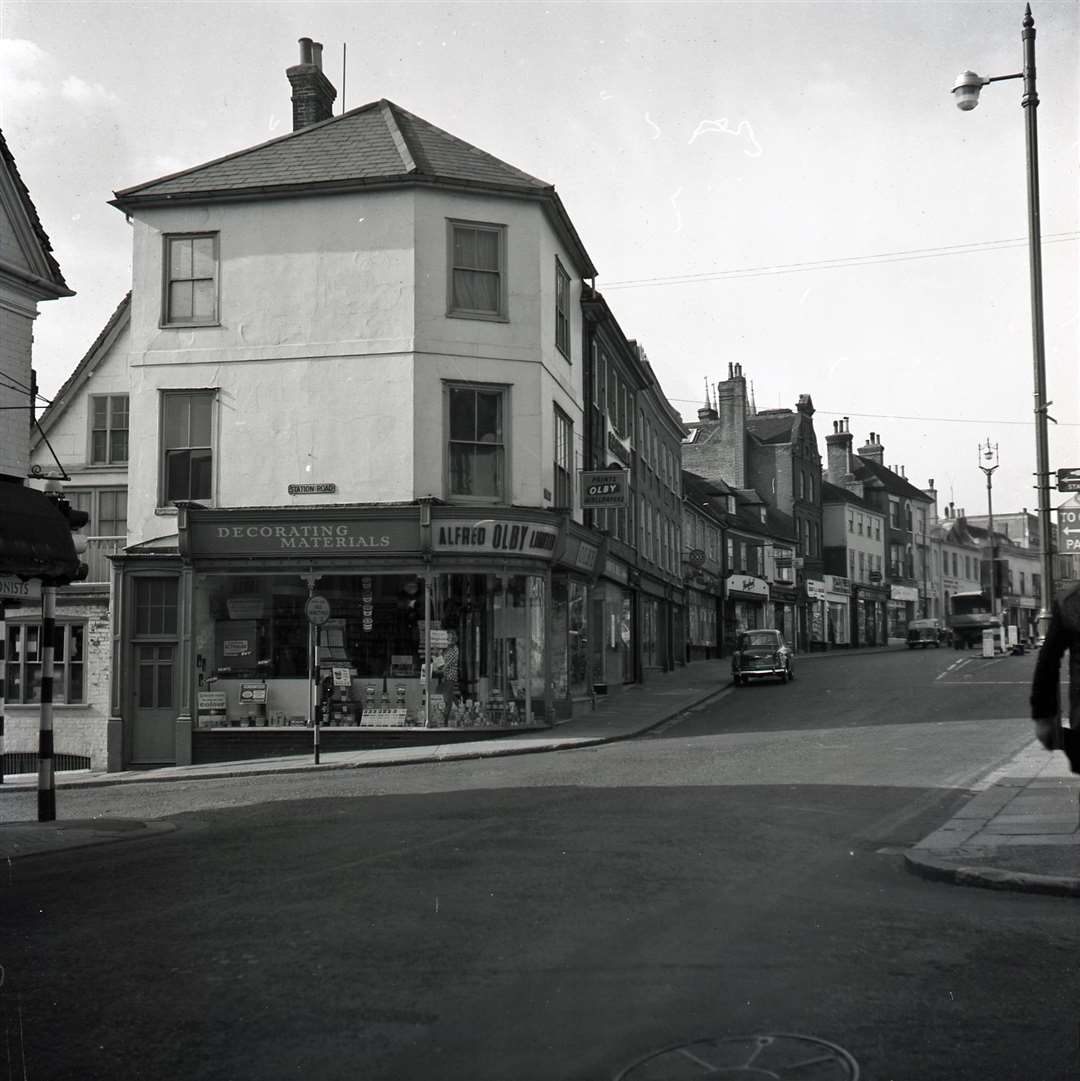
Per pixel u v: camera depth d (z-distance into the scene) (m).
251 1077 4.22
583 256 25.73
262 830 10.61
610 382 31.53
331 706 21.59
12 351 16.11
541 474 22.20
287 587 21.81
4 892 8.21
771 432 69.69
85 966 5.82
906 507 85.31
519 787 13.20
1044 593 14.91
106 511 25.62
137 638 22.00
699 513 51.19
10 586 14.93
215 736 21.55
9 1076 4.35
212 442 22.02
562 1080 4.05
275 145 23.05
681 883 7.23
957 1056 4.14
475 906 6.68
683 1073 4.05
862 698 27.23
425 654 21.53
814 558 69.75
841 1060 4.12
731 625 56.84
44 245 16.47
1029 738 17.08
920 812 10.47
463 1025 4.63
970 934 5.86
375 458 21.56
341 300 21.86
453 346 21.80
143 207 22.39
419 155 22.25
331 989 5.17
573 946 5.73
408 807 11.77
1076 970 5.17
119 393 25.95
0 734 15.77
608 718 24.47
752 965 5.34
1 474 15.72
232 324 22.09
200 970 5.60
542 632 22.25
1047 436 15.02
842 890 7.08
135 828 11.45
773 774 13.60
